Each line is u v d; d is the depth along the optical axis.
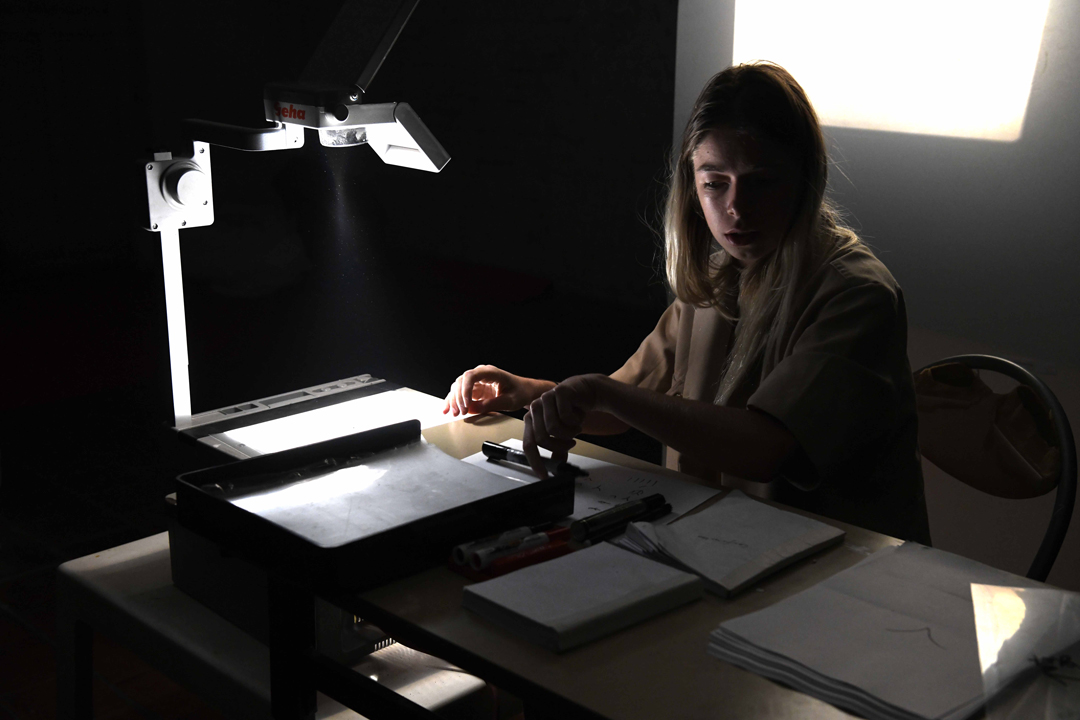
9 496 2.54
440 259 5.59
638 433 3.25
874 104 1.88
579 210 4.82
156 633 0.96
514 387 1.33
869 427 1.05
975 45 1.71
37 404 3.27
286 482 0.94
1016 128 1.69
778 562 0.84
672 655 0.71
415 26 5.35
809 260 1.17
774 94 1.07
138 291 5.04
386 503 0.90
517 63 4.90
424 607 0.77
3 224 5.20
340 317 4.38
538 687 0.66
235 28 5.67
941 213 1.83
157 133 5.46
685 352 1.41
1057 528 1.13
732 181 1.08
